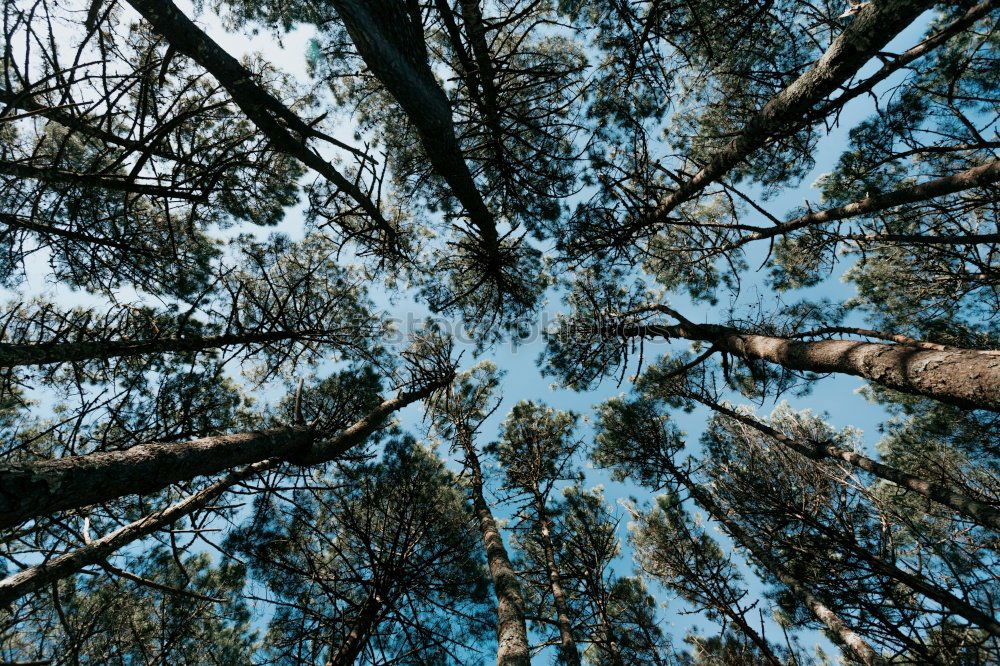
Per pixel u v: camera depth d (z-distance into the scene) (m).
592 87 5.75
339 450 4.89
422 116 3.54
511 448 9.94
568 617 6.34
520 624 4.71
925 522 6.52
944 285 6.67
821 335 5.95
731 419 8.50
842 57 3.30
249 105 2.48
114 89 1.92
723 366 5.75
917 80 5.39
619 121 6.04
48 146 3.59
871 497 5.72
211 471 2.94
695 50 5.16
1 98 1.83
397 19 3.05
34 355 2.89
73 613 4.76
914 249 6.64
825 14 4.92
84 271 3.87
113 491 2.24
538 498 8.28
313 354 6.84
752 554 7.16
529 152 6.71
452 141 3.99
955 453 6.72
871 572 5.12
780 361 4.46
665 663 6.16
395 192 7.36
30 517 1.85
